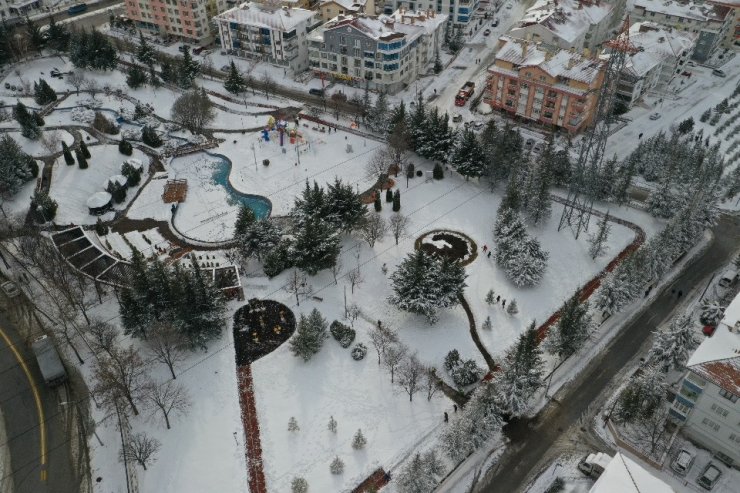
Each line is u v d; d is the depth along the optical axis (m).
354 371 80.69
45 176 117.94
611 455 72.69
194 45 180.75
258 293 92.44
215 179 122.75
